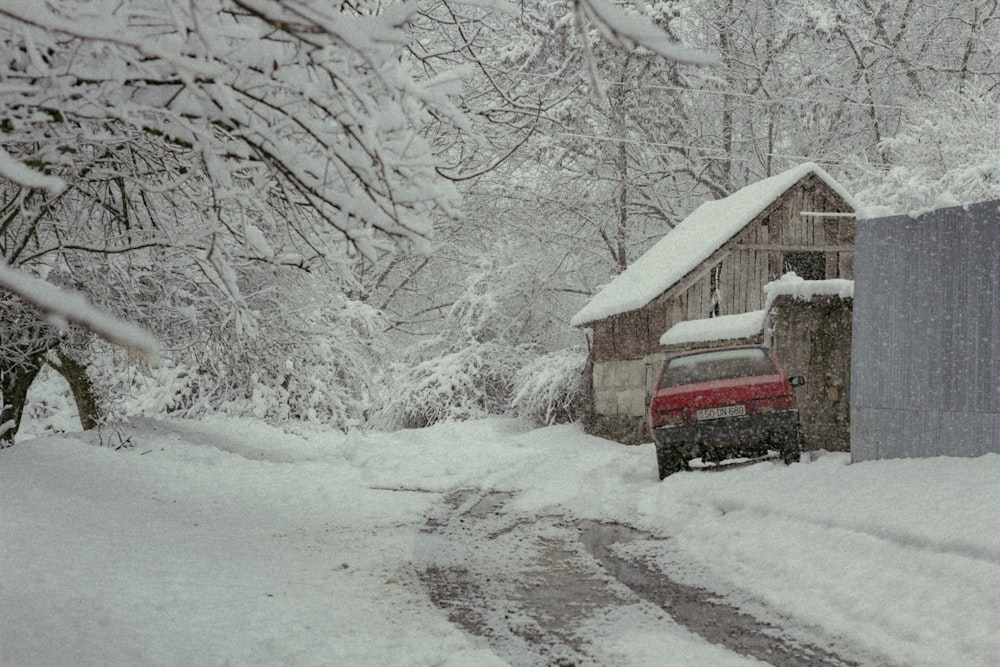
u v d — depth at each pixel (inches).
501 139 599.5
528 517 446.0
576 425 984.9
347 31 120.0
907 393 425.1
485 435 948.6
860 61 1205.7
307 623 242.4
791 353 610.9
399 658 216.4
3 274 92.9
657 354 840.9
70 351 517.7
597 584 298.0
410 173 191.0
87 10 153.1
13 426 531.5
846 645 225.3
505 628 245.6
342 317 937.5
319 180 179.8
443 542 379.2
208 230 207.9
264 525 418.6
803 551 311.7
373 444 792.9
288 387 893.2
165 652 211.3
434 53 264.8
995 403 375.9
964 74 1174.3
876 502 339.6
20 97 160.6
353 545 372.5
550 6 1074.1
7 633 209.3
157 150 223.9
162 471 540.7
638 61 1153.4
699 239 907.4
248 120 170.1
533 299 1298.0
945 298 403.2
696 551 344.2
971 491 320.5
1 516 319.0
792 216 887.1
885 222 440.5
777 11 1218.0
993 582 237.3
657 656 219.0
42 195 269.7
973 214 389.1
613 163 1288.1
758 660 214.5
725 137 1315.2
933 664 205.5
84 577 263.0
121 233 295.1
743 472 469.7
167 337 557.6
